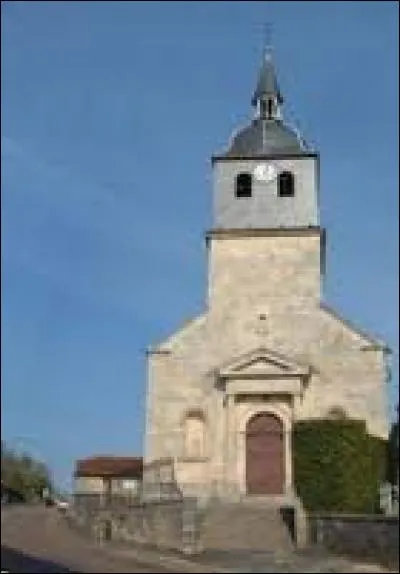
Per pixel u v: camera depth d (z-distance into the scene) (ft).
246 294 173.27
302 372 165.48
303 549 134.10
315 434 162.81
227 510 148.56
